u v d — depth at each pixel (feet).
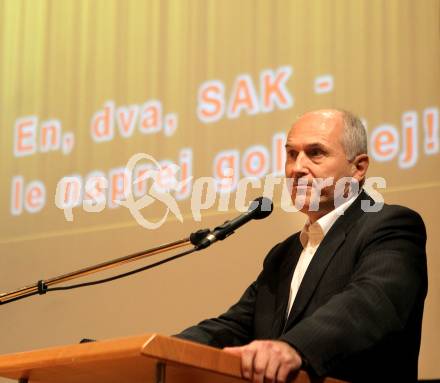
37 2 15.12
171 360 5.61
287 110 12.47
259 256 12.22
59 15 14.87
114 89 14.02
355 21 12.23
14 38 15.14
